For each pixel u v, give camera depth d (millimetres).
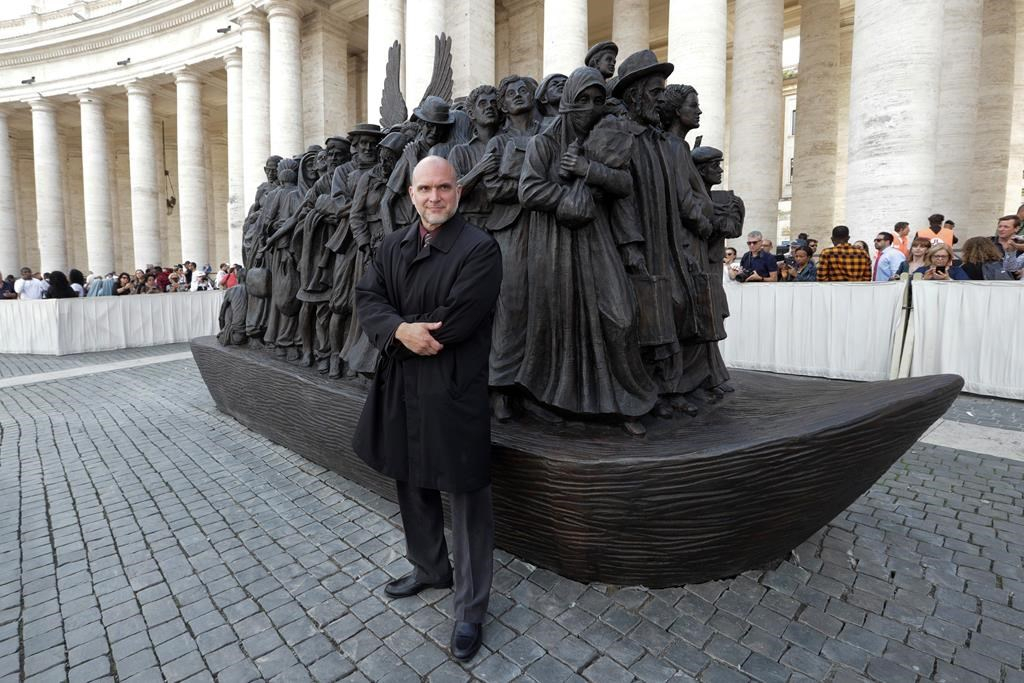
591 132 2479
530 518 2449
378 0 13625
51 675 2064
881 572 2602
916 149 7656
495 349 2748
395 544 2992
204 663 2113
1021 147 14039
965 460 4043
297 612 2420
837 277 6977
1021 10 13805
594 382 2555
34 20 26266
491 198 2799
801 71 14367
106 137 24984
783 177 26422
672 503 2135
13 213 26562
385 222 3469
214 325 13016
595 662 2059
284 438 4543
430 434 2018
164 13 20844
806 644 2125
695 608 2342
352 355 3697
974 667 1998
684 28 10125
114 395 6934
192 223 21703
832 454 2102
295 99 17469
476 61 12805
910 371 6051
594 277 2525
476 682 1979
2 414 6055
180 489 3820
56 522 3359
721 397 3127
